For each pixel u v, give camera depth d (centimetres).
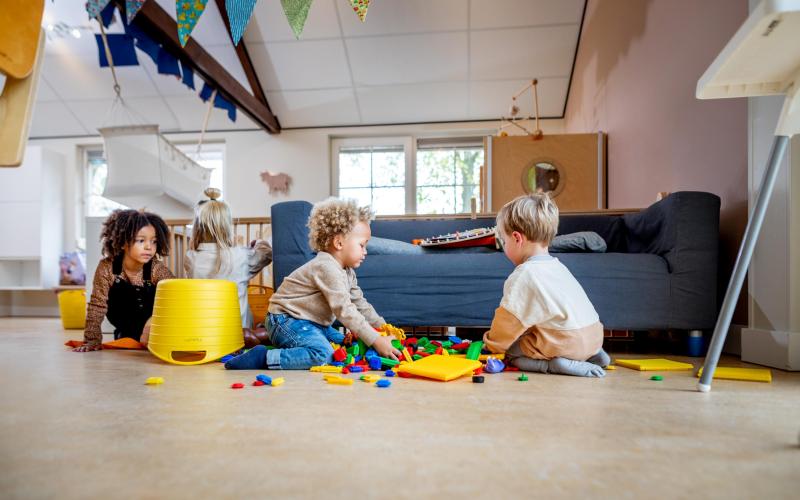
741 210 168
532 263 136
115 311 204
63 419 86
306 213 203
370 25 381
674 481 58
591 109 357
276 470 61
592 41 350
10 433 77
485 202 333
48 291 456
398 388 113
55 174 454
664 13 227
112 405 96
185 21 132
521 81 420
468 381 122
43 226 437
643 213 208
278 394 106
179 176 316
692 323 171
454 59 404
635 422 84
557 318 131
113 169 298
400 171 470
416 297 189
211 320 158
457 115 452
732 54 97
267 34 391
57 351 189
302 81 427
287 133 466
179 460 65
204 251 207
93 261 288
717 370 133
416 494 54
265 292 274
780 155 108
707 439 75
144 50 286
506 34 385
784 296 145
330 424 82
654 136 241
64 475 60
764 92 110
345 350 158
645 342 218
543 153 327
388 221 259
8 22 89
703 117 192
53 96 435
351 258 158
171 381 123
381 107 447
